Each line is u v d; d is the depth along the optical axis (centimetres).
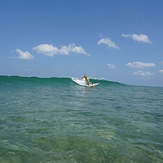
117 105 1320
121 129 706
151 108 1292
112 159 462
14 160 432
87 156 468
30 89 2286
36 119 787
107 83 5053
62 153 477
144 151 517
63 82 3641
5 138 555
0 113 854
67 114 916
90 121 798
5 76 3294
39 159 443
